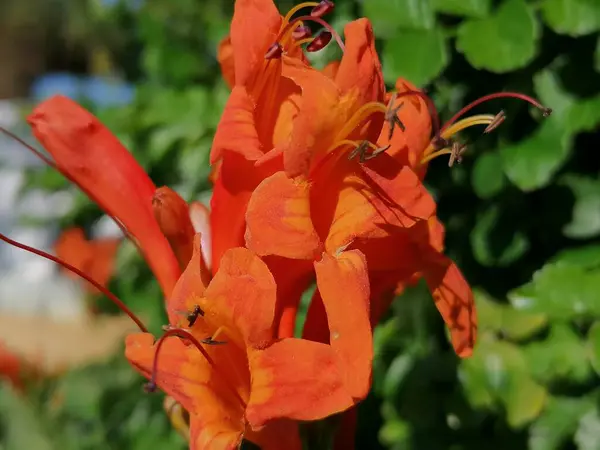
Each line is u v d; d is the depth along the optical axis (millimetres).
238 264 118
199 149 235
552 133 181
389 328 209
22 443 295
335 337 113
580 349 180
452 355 200
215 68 271
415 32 181
